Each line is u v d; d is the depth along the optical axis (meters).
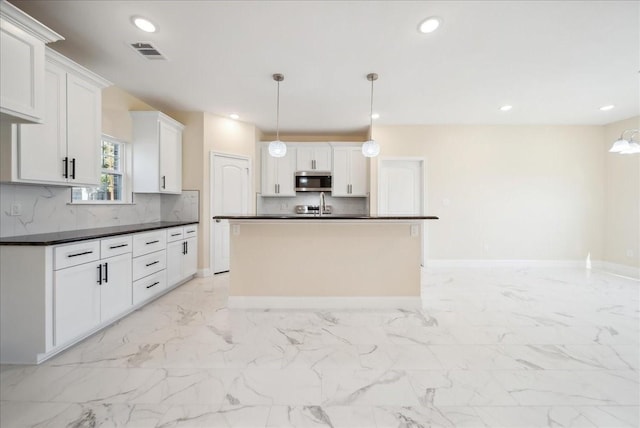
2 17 1.73
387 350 2.17
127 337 2.36
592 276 4.41
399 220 3.01
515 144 5.02
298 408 1.56
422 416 1.50
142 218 3.95
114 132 3.46
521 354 2.12
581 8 2.09
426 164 5.05
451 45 2.58
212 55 2.77
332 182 5.54
